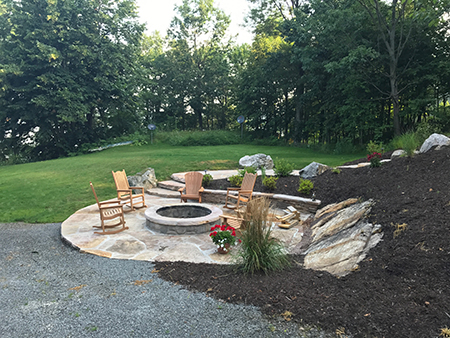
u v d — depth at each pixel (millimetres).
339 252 4320
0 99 24078
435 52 18250
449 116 17062
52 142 28266
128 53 28734
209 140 29578
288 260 4430
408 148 7719
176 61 41906
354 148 19984
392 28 17375
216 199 8930
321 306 3143
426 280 3217
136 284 3912
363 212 5402
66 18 25062
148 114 44625
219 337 2805
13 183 12281
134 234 6051
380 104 21391
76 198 9641
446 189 4902
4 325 3029
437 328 2633
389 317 2852
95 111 32906
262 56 34094
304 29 21328
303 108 31672
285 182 9242
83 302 3475
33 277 4180
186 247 5316
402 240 3943
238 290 3613
